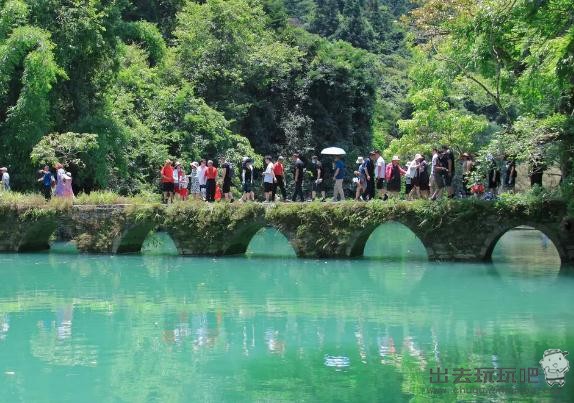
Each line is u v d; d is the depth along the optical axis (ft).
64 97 104.27
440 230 69.82
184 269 68.49
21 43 93.71
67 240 97.40
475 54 69.92
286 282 61.00
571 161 65.46
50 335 42.45
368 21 256.11
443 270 65.92
